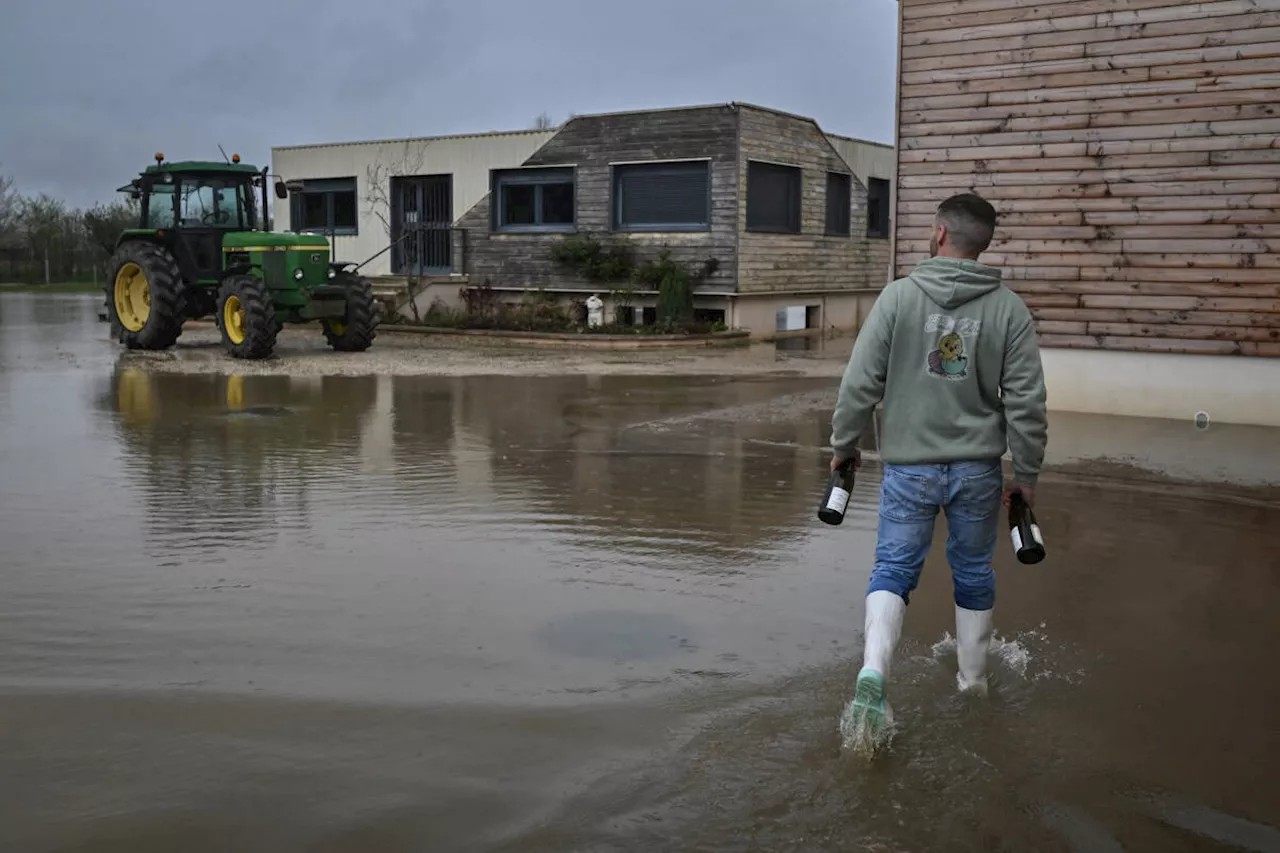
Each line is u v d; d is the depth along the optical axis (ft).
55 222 127.24
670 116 59.16
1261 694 11.48
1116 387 29.55
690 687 11.48
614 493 21.16
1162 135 28.04
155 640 12.82
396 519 18.90
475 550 16.92
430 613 13.87
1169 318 28.55
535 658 12.32
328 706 10.93
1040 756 9.97
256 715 10.71
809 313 68.59
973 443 10.48
